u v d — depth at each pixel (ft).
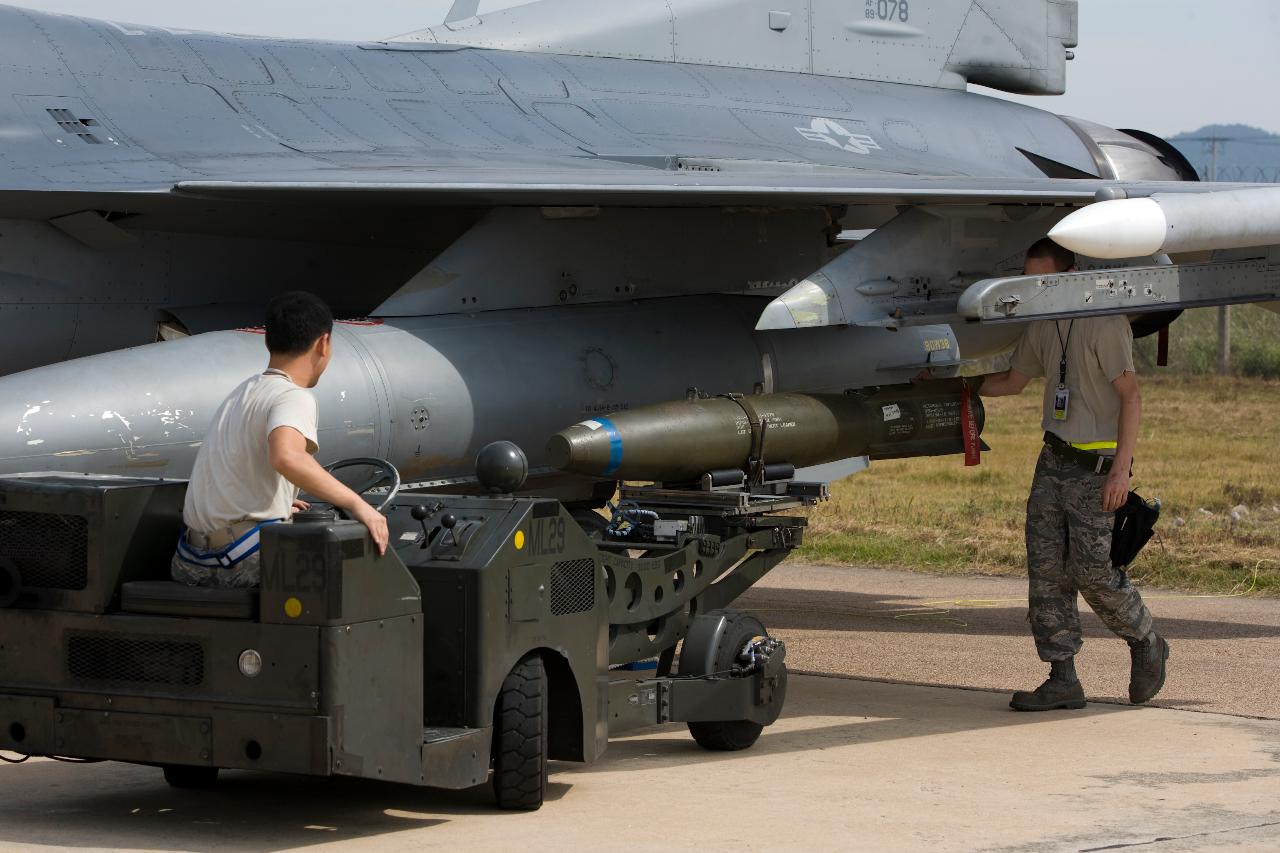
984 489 96.37
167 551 25.72
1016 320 35.40
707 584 35.04
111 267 43.73
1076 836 25.27
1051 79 71.72
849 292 43.93
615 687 29.94
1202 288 38.47
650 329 47.73
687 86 58.03
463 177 40.96
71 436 34.99
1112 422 37.24
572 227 47.16
